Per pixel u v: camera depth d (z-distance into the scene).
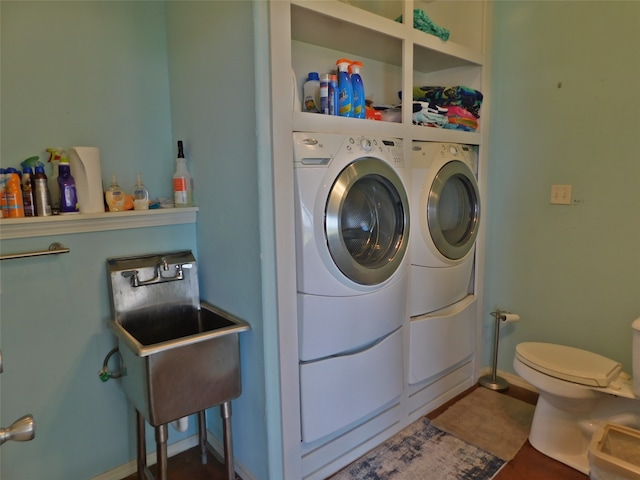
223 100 1.68
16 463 1.67
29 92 1.65
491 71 2.53
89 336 1.80
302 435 1.74
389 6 2.41
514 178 2.55
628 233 2.15
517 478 1.84
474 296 2.61
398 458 1.98
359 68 1.91
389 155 1.92
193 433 2.14
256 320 1.66
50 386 1.73
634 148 2.09
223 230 1.81
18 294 1.63
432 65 2.54
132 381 1.63
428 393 2.35
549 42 2.34
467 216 2.49
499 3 2.50
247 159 1.59
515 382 2.68
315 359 1.74
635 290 2.15
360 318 1.84
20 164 1.65
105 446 1.88
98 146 1.84
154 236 1.93
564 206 2.36
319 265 1.67
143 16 1.93
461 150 2.36
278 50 1.53
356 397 1.88
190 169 1.98
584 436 1.94
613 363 1.95
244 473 1.87
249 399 1.77
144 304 1.87
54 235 1.68
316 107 1.91
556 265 2.43
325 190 1.65
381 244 1.98
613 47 2.12
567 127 2.31
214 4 1.66
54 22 1.69
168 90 2.03
